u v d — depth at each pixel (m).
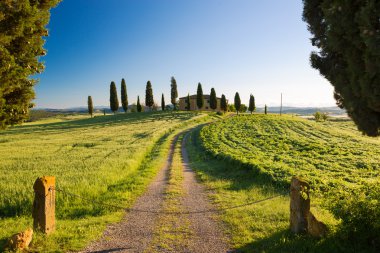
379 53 5.72
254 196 15.07
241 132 57.06
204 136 52.00
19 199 14.12
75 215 12.70
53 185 9.65
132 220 11.29
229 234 9.63
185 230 10.09
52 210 9.58
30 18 11.40
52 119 149.25
